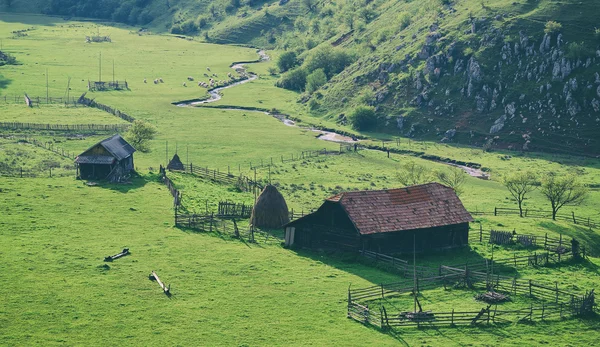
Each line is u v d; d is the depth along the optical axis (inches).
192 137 7805.1
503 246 4308.6
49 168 5999.0
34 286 3368.6
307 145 7765.8
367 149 7736.2
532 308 3248.0
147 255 3860.7
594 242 4670.3
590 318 3245.6
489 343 2950.3
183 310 3193.9
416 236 4099.4
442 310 3238.2
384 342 2938.0
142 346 2859.3
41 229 4175.7
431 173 6087.6
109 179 5310.0
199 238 4215.1
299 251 4097.0
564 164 7342.5
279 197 4562.0
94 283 3442.4
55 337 2901.1
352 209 4001.0
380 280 3629.4
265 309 3233.3
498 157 7593.5
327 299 3361.2
